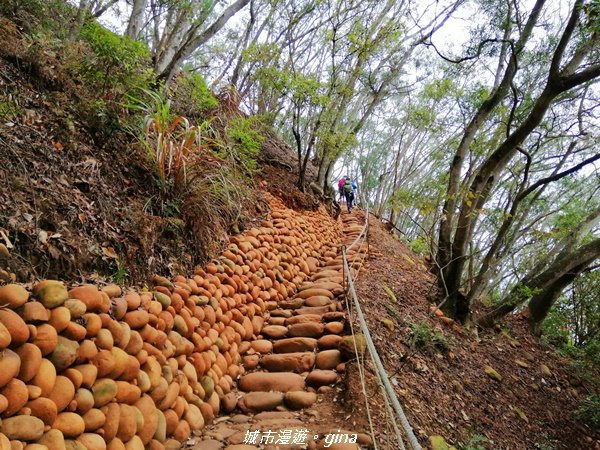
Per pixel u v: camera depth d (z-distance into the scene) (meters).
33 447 1.59
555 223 7.97
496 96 5.60
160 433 2.43
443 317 5.43
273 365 3.78
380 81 9.72
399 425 2.97
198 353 3.13
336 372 3.61
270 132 10.55
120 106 3.88
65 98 3.48
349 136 8.66
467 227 5.44
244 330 3.99
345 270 5.24
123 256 2.96
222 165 4.33
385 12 7.95
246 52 7.26
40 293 1.92
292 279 5.58
